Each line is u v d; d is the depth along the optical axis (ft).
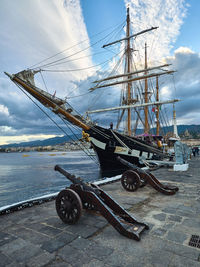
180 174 40.11
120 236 11.89
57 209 14.38
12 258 9.51
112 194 23.29
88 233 12.32
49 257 9.55
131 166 25.93
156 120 141.69
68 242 11.16
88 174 91.15
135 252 9.93
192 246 10.47
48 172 117.70
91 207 16.01
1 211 16.03
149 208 17.70
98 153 66.69
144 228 12.72
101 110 119.34
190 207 17.80
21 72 39.29
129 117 114.21
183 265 8.68
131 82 118.73
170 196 22.15
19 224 14.10
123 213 13.91
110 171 70.85
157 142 93.25
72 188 14.70
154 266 8.66
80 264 8.93
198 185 28.40
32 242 11.22
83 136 50.98
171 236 11.76
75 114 46.73
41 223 14.20
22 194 53.11
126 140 68.69
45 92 40.78
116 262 9.03
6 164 204.44
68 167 134.92
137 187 24.14
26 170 133.08
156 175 39.34
